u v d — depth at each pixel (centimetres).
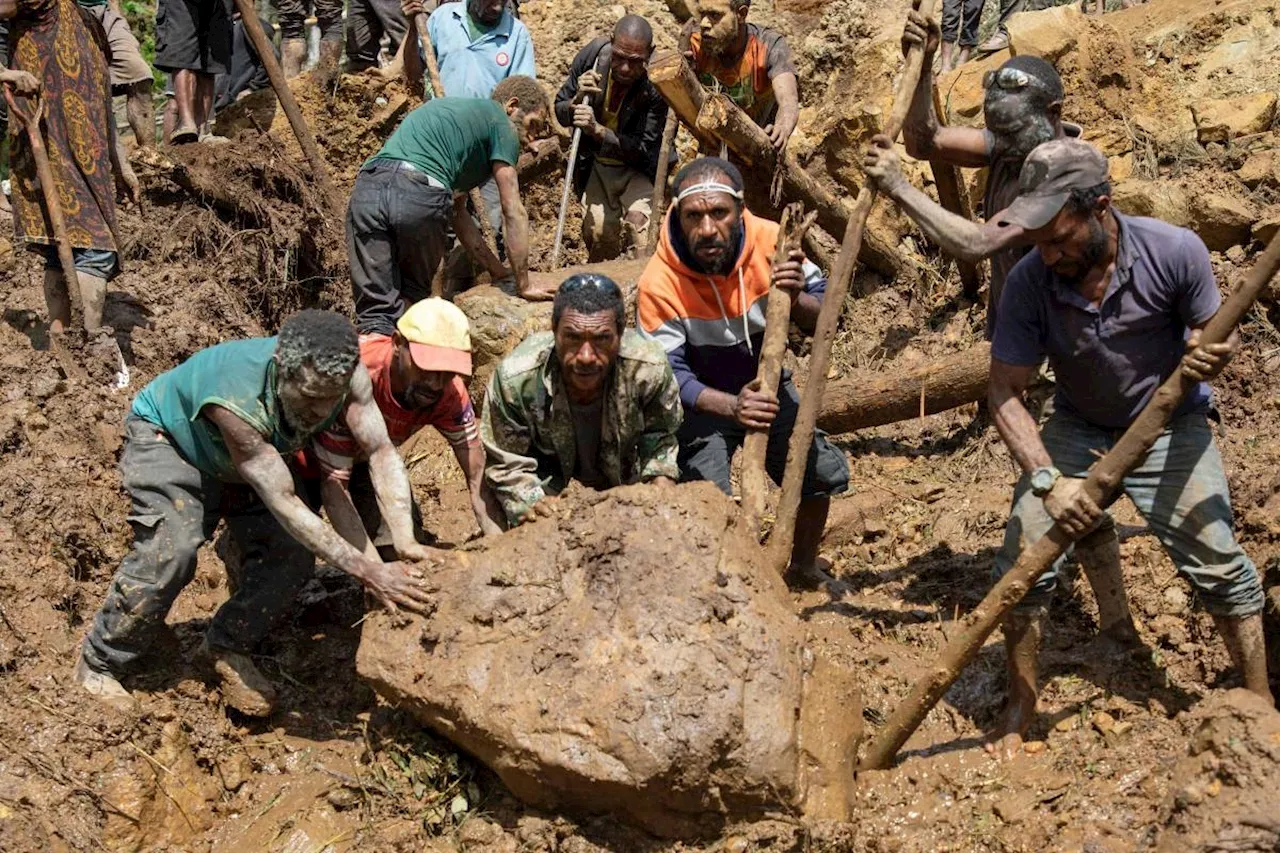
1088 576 530
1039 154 431
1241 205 698
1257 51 804
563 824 457
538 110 789
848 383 675
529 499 507
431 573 484
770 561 488
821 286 559
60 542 604
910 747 502
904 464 695
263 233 863
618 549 462
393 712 510
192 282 828
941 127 554
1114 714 493
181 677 538
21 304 772
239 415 473
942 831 460
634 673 438
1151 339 454
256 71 1093
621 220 841
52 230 699
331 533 483
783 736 433
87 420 671
